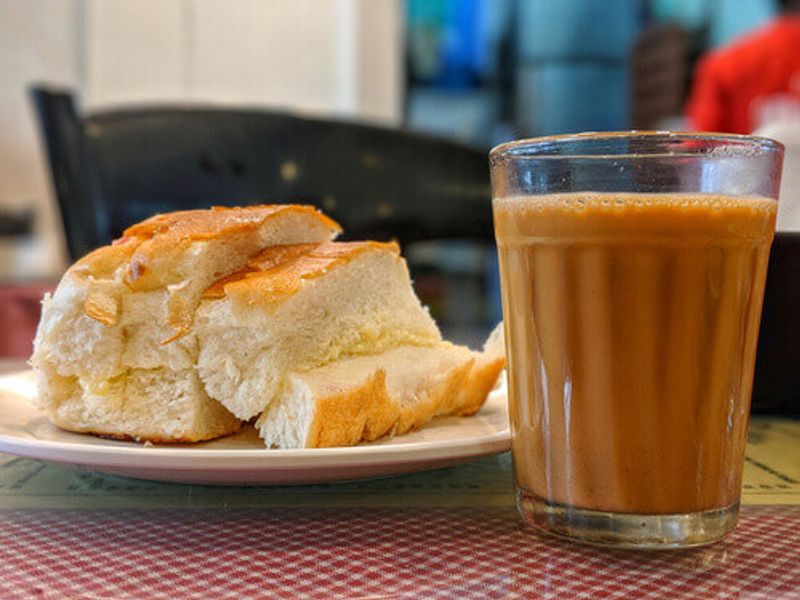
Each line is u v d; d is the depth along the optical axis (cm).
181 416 35
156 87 168
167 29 167
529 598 25
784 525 30
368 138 89
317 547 28
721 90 156
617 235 27
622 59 173
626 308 28
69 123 80
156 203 83
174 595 25
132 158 83
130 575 26
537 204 28
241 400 34
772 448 38
